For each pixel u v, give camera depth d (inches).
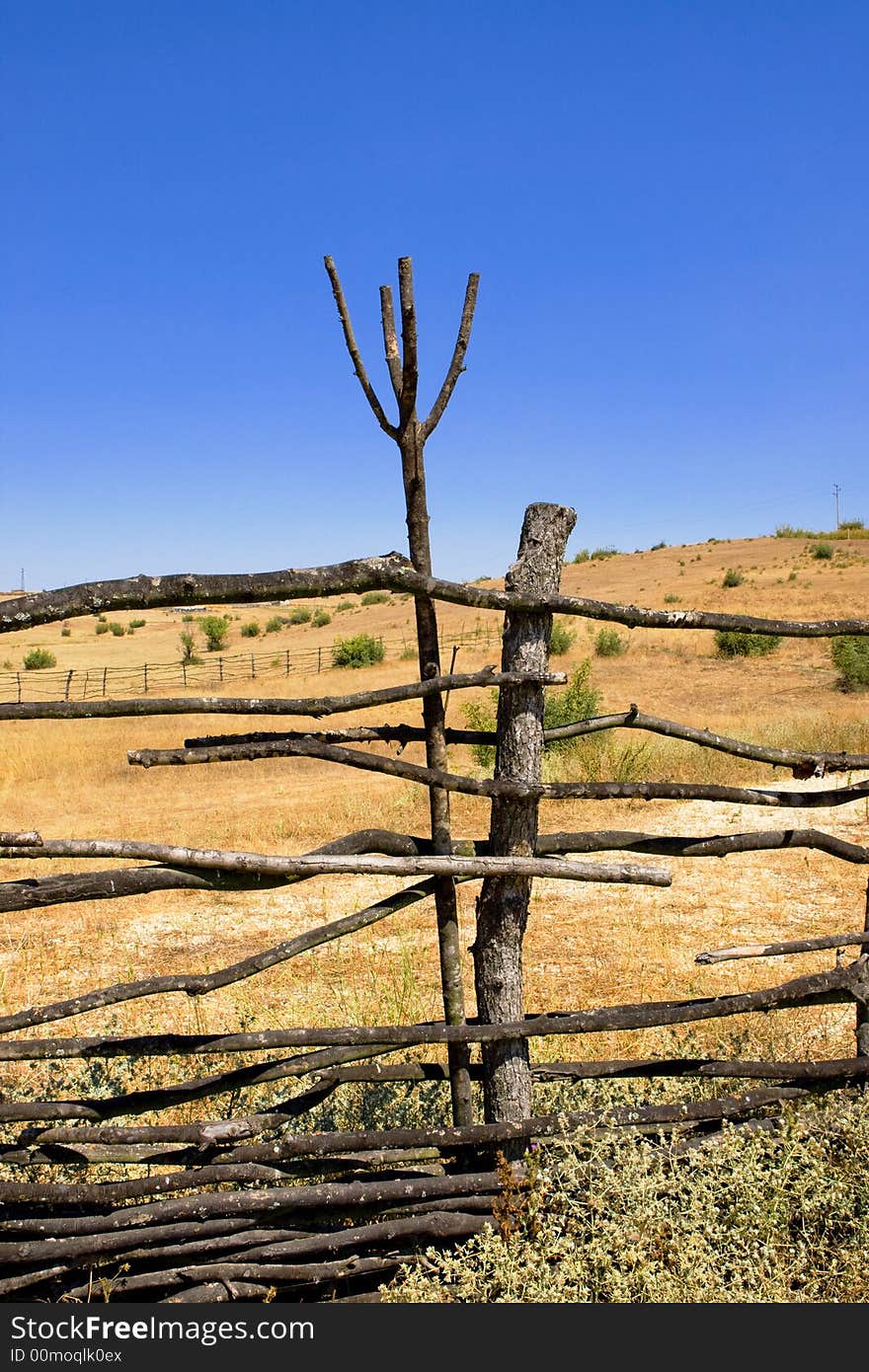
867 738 592.1
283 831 442.3
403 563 110.0
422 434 112.1
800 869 342.0
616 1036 180.9
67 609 100.1
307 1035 111.1
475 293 113.3
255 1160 111.1
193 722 903.7
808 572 2127.2
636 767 523.5
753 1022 190.1
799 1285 115.3
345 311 111.7
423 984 231.1
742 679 1080.8
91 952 277.9
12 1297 108.3
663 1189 114.0
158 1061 177.3
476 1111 141.9
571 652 1354.6
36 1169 128.3
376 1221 116.3
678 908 299.1
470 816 466.9
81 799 585.6
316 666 1567.4
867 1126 122.7
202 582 103.8
